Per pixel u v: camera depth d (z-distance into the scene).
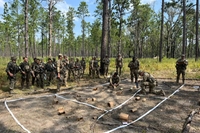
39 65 8.22
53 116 4.70
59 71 7.24
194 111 4.87
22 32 22.47
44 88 7.98
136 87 7.89
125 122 4.36
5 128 3.98
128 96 6.57
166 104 5.70
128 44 44.72
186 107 5.43
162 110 5.20
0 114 4.80
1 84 8.36
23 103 5.76
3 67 13.82
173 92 7.08
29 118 4.54
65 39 37.38
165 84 8.62
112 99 6.22
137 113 4.98
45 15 23.67
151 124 4.30
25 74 7.78
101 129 4.01
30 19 21.48
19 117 4.59
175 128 4.08
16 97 6.49
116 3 22.47
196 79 9.76
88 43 44.97
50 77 8.68
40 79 8.21
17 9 21.66
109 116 4.76
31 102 5.87
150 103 5.79
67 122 4.34
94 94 6.89
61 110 4.89
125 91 7.34
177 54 53.81
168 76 10.88
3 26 22.73
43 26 26.03
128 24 29.64
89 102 5.88
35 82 9.12
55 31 29.39
